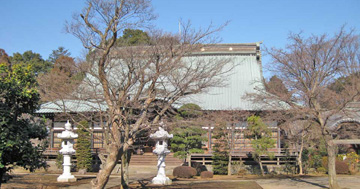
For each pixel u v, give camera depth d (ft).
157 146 68.95
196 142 87.61
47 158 94.99
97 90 52.49
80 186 65.05
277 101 65.57
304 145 90.58
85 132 88.69
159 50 43.93
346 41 60.49
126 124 39.19
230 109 86.94
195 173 81.35
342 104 55.52
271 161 92.84
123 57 44.47
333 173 57.98
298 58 59.52
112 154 35.91
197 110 71.46
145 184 67.97
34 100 37.24
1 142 33.19
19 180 70.95
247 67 116.57
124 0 37.40
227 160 89.86
